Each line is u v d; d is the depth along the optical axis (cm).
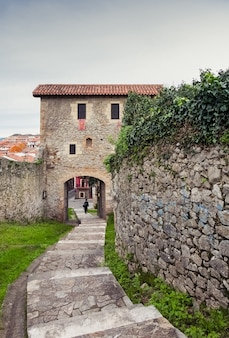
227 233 348
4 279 683
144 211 609
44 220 1842
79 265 789
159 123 530
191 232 425
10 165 1527
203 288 396
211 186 378
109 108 1923
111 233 1243
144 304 481
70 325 402
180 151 458
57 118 1928
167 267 502
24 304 545
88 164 1925
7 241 1060
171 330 369
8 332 453
